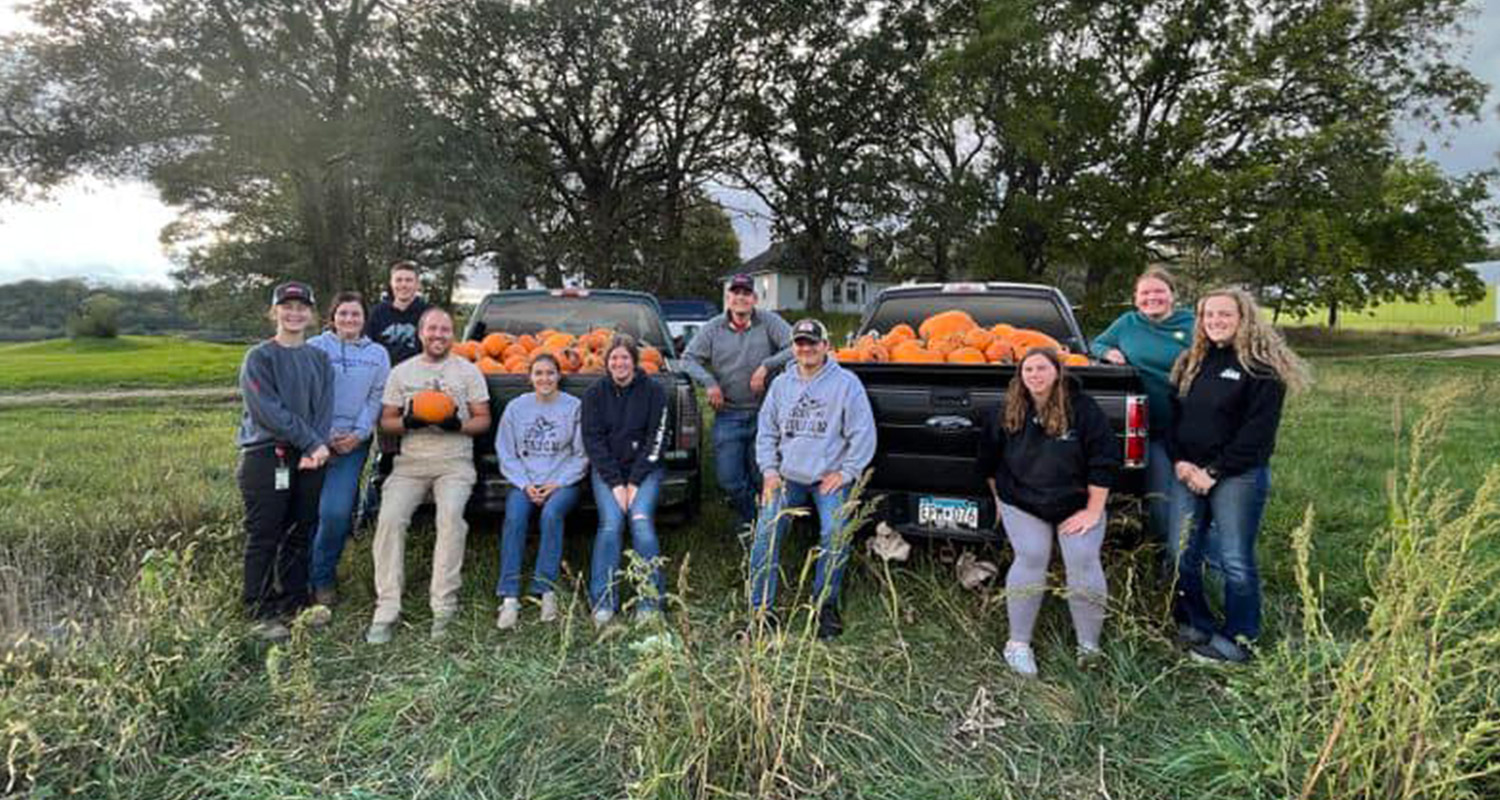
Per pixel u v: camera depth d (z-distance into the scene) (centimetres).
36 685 267
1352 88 2245
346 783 250
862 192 2833
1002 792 244
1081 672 312
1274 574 411
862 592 389
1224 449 316
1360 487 591
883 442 389
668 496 400
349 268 2009
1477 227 2391
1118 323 401
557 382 402
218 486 573
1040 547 325
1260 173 2091
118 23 1675
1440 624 232
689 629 289
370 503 483
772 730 253
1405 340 3372
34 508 499
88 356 2547
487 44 2270
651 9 2438
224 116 1703
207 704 285
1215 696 298
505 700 296
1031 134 2262
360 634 361
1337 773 227
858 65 2834
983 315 589
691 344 493
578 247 2747
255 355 353
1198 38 2442
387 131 1736
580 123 2694
